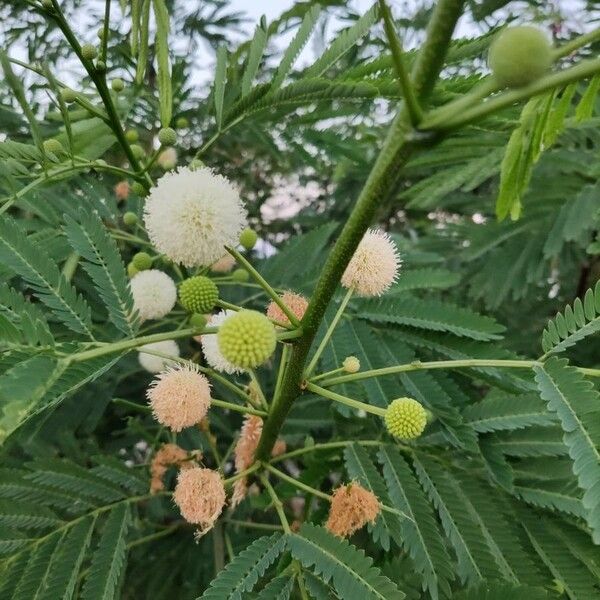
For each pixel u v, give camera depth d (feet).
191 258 0.48
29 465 0.65
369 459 0.61
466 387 0.73
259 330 0.42
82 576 0.62
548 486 0.59
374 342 0.67
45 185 0.64
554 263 1.19
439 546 0.55
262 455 0.59
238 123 0.63
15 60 0.57
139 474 0.68
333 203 1.63
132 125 0.99
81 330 0.48
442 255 1.25
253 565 0.50
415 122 0.33
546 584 0.54
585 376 0.46
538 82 0.28
